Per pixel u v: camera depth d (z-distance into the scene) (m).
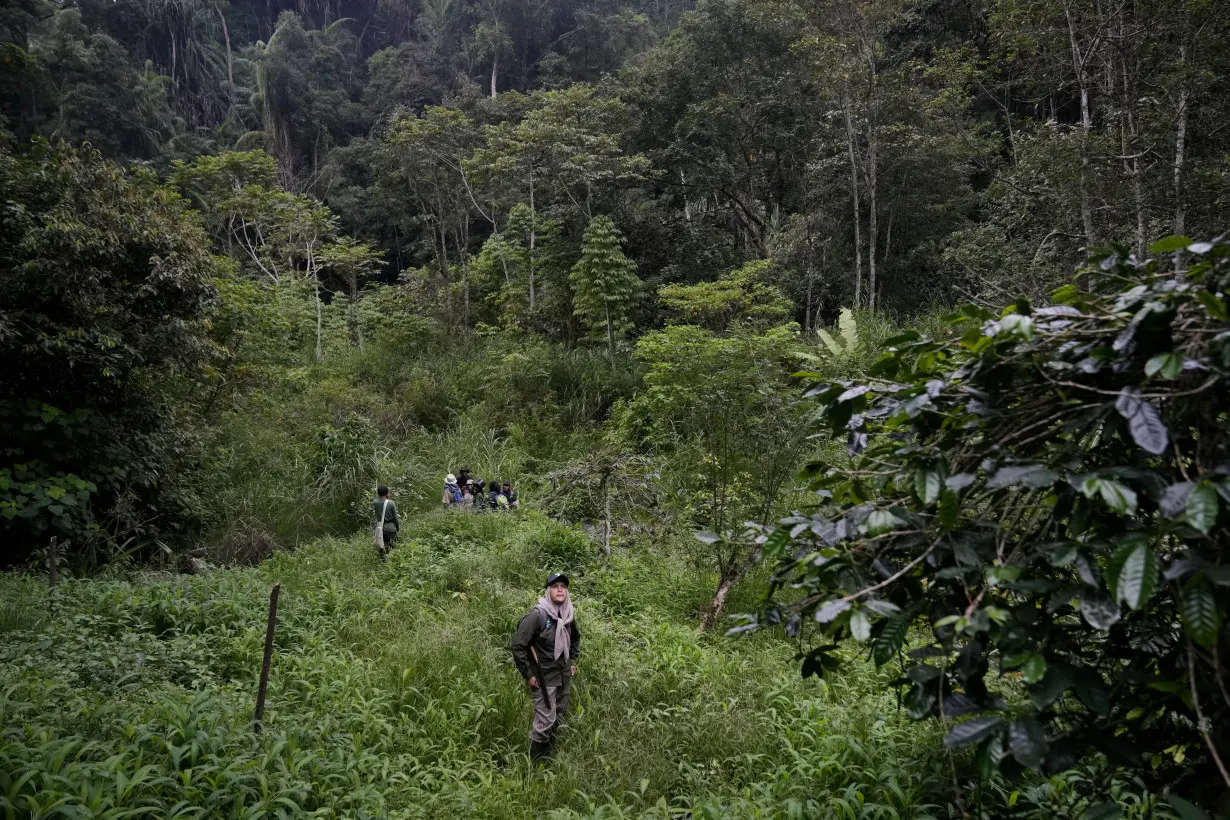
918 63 18.62
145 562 9.51
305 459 13.52
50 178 8.99
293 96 42.16
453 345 21.22
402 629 6.33
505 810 3.85
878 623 2.46
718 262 21.39
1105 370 2.05
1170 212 9.79
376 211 36.94
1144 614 2.25
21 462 8.54
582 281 18.89
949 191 20.05
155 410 9.95
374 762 3.98
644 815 3.67
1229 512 1.74
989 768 2.00
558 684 4.76
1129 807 3.12
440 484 13.20
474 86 34.12
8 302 8.46
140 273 9.41
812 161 20.48
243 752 3.61
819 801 3.69
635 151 23.27
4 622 5.50
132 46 44.62
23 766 3.04
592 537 8.92
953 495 2.12
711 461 8.24
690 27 22.20
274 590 4.26
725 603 7.16
